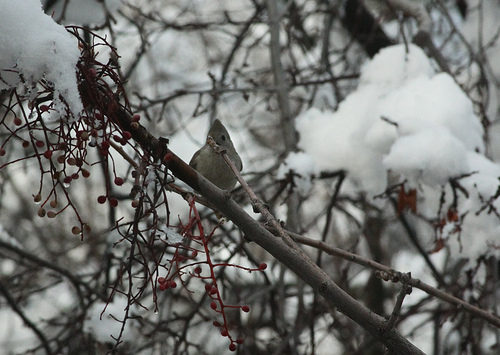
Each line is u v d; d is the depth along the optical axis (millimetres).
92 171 15234
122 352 9289
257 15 12156
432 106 8805
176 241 4262
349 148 9609
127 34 12023
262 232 4840
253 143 15297
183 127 11453
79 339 10047
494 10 12891
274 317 10328
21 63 3965
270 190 13625
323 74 12219
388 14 12336
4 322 14703
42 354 13422
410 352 4891
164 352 10031
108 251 10211
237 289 10484
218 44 15812
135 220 4117
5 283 10758
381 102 9359
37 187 15125
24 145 4012
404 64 9805
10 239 10172
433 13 13664
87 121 4121
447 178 8078
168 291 10172
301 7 12195
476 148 8797
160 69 15094
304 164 9547
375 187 9555
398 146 8336
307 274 4859
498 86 10500
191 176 4613
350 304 4879
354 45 13828
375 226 13812
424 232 14805
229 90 10445
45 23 4156
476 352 9289
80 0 8883
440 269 14797
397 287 14672
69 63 3992
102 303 9961
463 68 10883
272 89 10570
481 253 8344
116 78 4199
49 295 14008
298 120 10484
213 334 13125
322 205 15438
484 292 8711
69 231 14938
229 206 4758
